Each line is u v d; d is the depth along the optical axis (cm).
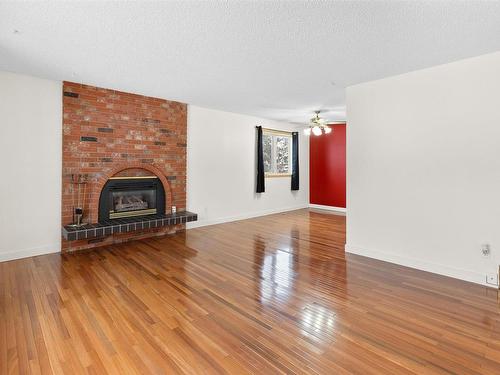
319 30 234
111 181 429
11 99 349
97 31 239
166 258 363
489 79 281
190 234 491
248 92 432
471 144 293
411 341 192
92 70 337
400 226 346
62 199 388
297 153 756
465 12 204
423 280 297
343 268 333
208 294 262
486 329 206
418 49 270
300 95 448
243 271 320
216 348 184
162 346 186
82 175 400
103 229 385
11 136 350
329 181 768
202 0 193
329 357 176
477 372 163
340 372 163
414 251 335
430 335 199
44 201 375
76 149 396
